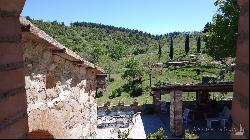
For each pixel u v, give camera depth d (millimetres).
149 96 29578
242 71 2148
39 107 5023
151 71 37250
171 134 15320
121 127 17781
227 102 20172
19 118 3277
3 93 2992
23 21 3867
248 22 2072
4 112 2955
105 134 16000
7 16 3355
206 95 19547
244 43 2135
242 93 2131
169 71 38719
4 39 3193
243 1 2203
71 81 7012
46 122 5242
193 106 20453
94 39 96125
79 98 7750
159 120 19281
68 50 5820
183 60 47656
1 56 3074
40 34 4438
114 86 36094
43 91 5258
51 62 5680
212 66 39250
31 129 4723
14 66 3369
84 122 8219
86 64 7449
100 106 23453
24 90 3570
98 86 10992
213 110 18391
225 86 14961
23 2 3564
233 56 20438
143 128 17328
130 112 22266
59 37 80125
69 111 6664
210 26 21391
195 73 35969
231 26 19578
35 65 4965
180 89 14914
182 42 78375
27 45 4672
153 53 65875
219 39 20547
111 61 52875
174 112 14922
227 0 20078
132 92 31594
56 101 5863
